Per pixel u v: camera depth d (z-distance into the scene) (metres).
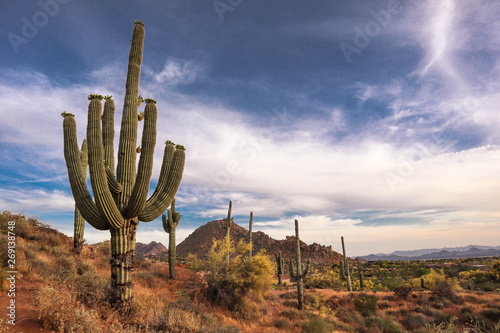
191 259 16.66
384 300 21.28
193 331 7.68
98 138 7.50
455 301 19.80
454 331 7.22
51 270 9.51
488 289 25.72
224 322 11.73
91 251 18.80
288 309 17.22
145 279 14.58
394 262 82.75
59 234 17.94
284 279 38.31
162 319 7.56
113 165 8.93
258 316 14.70
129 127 8.86
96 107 7.62
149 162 8.23
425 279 28.31
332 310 18.70
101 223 7.98
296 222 20.06
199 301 13.35
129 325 6.93
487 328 13.85
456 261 73.81
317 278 33.53
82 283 8.55
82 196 7.95
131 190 8.56
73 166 7.98
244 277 15.54
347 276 28.33
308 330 12.95
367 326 15.81
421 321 15.95
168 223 18.02
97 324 6.00
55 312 5.48
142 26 9.66
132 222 8.35
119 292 7.68
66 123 8.09
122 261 7.95
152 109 8.55
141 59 9.53
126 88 9.14
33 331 4.98
